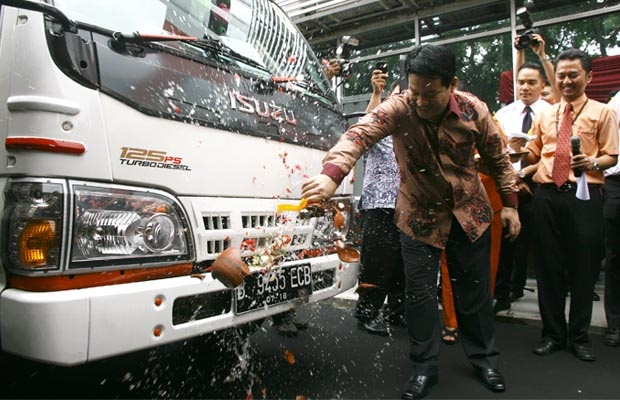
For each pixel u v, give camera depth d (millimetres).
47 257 1639
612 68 5258
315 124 2900
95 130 1763
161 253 1929
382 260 3689
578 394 2586
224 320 2086
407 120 2396
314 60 3488
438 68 2166
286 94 2740
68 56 1717
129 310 1733
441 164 2480
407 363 3064
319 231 2812
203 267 2119
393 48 6695
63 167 1686
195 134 2086
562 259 3223
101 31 1857
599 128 3146
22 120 1685
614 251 3480
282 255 2426
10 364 2197
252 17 2961
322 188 1978
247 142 2340
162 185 1958
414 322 2631
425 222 2600
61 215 1659
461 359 3203
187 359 2889
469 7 5992
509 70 5852
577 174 3004
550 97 4547
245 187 2312
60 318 1574
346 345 3436
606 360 3109
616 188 3518
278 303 2363
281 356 3156
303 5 5969
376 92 3857
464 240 2662
